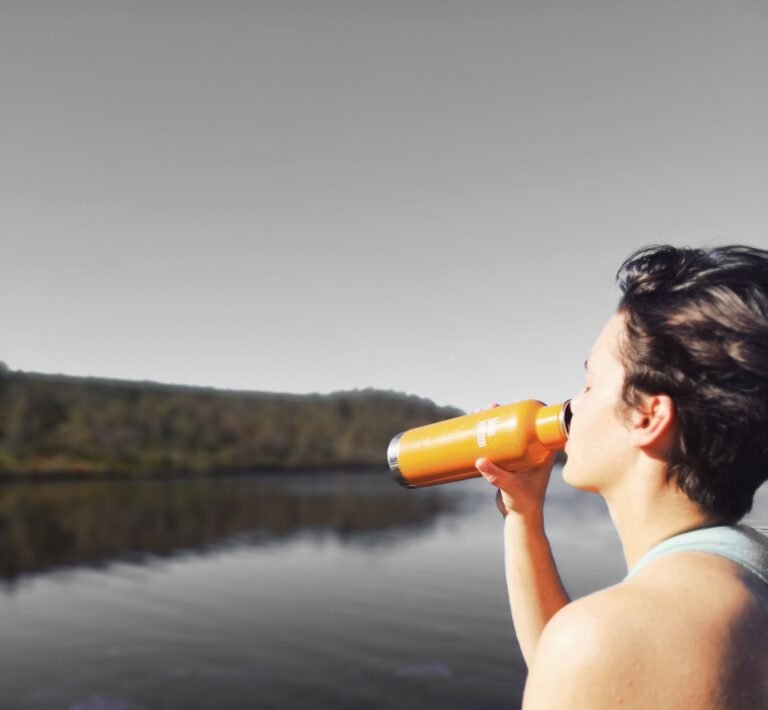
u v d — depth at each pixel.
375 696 8.96
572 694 0.71
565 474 0.97
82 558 21.91
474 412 1.42
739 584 0.75
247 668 10.33
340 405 75.06
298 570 19.17
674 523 0.85
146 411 67.25
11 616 14.04
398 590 15.97
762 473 0.83
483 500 43.00
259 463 67.06
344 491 49.28
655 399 0.84
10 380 64.69
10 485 51.53
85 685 9.70
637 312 0.87
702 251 0.90
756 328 0.80
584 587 14.59
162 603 15.16
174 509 36.94
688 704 0.69
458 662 10.31
